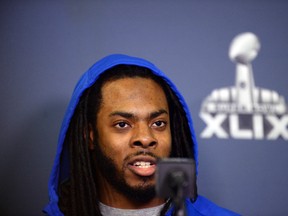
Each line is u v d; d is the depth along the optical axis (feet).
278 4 15.19
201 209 12.17
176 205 6.35
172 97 11.49
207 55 14.89
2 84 14.33
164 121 10.70
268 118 14.70
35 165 14.23
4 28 14.52
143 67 11.30
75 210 11.16
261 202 14.57
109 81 10.99
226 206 14.52
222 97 14.73
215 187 14.55
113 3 14.92
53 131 14.35
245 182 14.56
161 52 14.85
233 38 14.99
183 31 14.96
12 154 14.17
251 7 15.15
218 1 15.11
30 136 14.28
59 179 11.89
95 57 14.69
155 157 10.19
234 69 14.85
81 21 14.78
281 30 15.15
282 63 14.97
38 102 14.39
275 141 14.69
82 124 11.23
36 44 14.57
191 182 6.54
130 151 10.19
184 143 11.64
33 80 14.44
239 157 14.58
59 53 14.61
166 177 6.54
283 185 14.61
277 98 14.78
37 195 14.15
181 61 14.84
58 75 14.53
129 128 10.40
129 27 14.88
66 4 14.78
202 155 14.55
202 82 14.76
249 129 14.62
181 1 15.06
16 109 14.29
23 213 14.06
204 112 14.65
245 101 14.71
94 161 11.27
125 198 10.68
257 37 15.05
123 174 10.22
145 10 14.97
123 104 10.43
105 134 10.52
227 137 14.60
